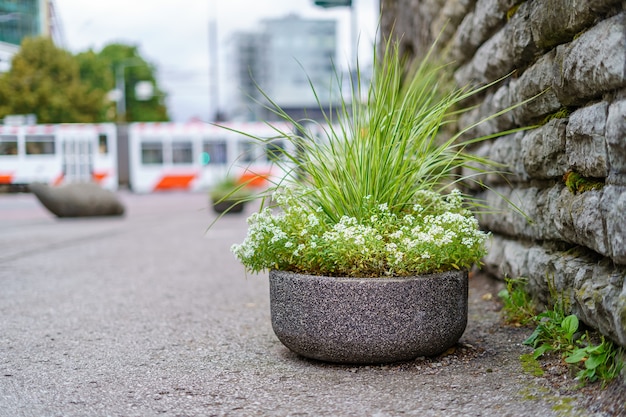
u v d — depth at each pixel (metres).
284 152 3.92
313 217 3.58
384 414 2.86
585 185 3.40
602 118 3.06
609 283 3.11
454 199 4.08
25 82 38.56
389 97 4.30
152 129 30.45
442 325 3.47
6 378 3.48
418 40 7.52
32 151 29.59
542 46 3.87
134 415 2.92
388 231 3.69
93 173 30.02
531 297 4.29
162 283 6.65
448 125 6.43
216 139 30.45
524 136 4.32
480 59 5.13
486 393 3.06
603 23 3.01
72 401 3.11
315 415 2.87
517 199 4.57
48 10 31.16
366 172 3.85
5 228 14.38
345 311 3.39
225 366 3.64
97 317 5.02
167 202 25.23
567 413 2.76
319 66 123.06
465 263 3.69
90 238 11.73
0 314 5.15
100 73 51.16
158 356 3.88
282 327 3.60
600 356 3.04
